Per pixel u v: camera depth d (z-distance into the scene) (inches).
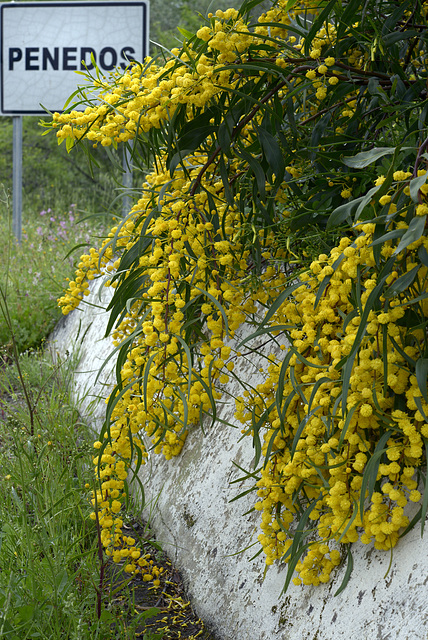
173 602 70.6
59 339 172.7
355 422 43.4
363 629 44.1
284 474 50.8
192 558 73.5
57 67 230.7
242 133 58.7
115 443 61.0
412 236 34.5
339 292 44.0
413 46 60.2
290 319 52.5
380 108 55.4
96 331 146.6
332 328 46.9
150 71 55.2
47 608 59.7
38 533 64.4
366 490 42.5
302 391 49.1
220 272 54.9
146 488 93.9
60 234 249.3
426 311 42.8
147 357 52.2
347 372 38.8
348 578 45.6
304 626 51.4
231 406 79.2
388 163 43.8
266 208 56.6
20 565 65.1
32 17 228.8
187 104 50.7
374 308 40.9
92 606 64.4
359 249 39.7
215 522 72.2
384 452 43.0
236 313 54.7
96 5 223.9
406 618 40.8
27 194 505.7
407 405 40.9
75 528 74.9
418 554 42.6
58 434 103.3
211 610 65.7
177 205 51.9
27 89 234.4
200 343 58.3
